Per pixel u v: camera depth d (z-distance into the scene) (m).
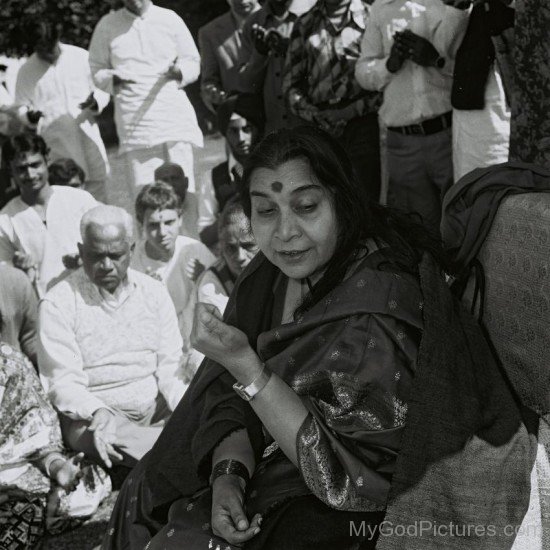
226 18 6.57
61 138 6.34
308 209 2.33
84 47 8.49
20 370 3.78
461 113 5.15
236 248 4.98
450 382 2.22
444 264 2.55
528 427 2.40
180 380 4.71
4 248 5.43
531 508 2.34
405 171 5.66
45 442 3.81
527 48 3.22
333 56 5.77
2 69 6.38
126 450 4.29
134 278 4.69
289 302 2.58
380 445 2.21
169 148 6.38
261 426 2.56
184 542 2.40
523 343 2.47
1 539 3.67
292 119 6.12
